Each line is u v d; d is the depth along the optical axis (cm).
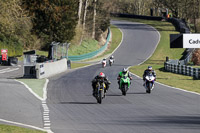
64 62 16175
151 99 7375
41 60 16062
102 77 6719
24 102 6712
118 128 4338
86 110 5847
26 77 11981
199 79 12812
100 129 4284
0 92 7950
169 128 4294
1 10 17325
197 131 4097
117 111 5741
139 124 4591
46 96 7725
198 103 6781
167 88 9731
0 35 19675
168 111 5744
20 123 4716
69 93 8356
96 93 6662
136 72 16012
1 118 5081
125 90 7875
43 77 12312
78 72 15162
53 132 4112
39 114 5450
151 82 8469
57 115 5359
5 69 15338
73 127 4425
